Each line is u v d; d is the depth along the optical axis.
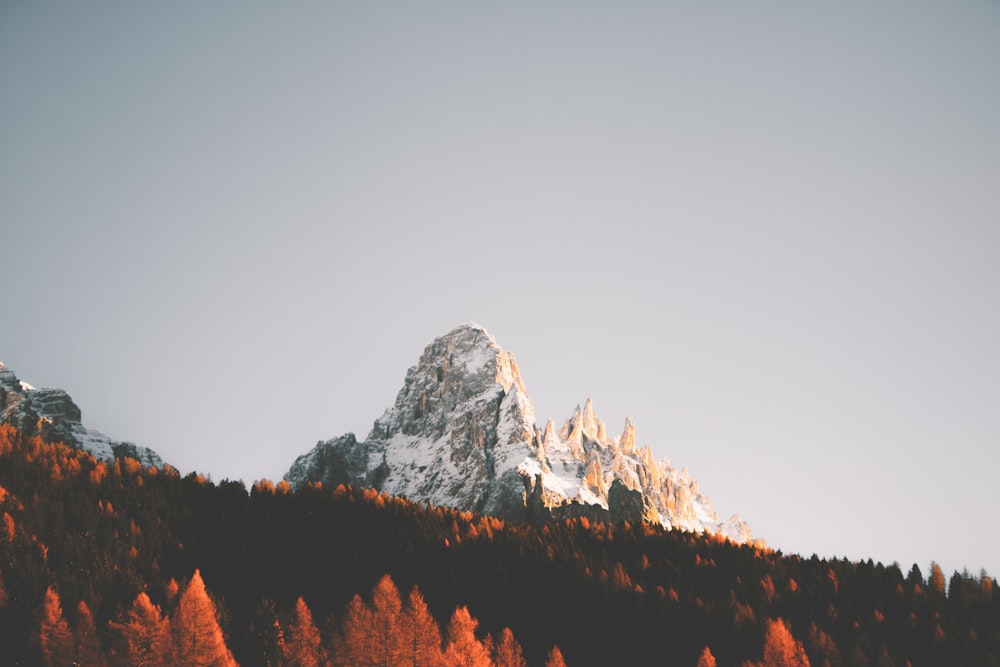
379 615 135.12
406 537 184.12
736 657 145.50
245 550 171.88
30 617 131.75
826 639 145.62
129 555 158.00
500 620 153.62
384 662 130.25
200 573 160.88
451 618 146.00
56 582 141.62
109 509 173.88
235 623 141.62
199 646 124.25
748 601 165.50
